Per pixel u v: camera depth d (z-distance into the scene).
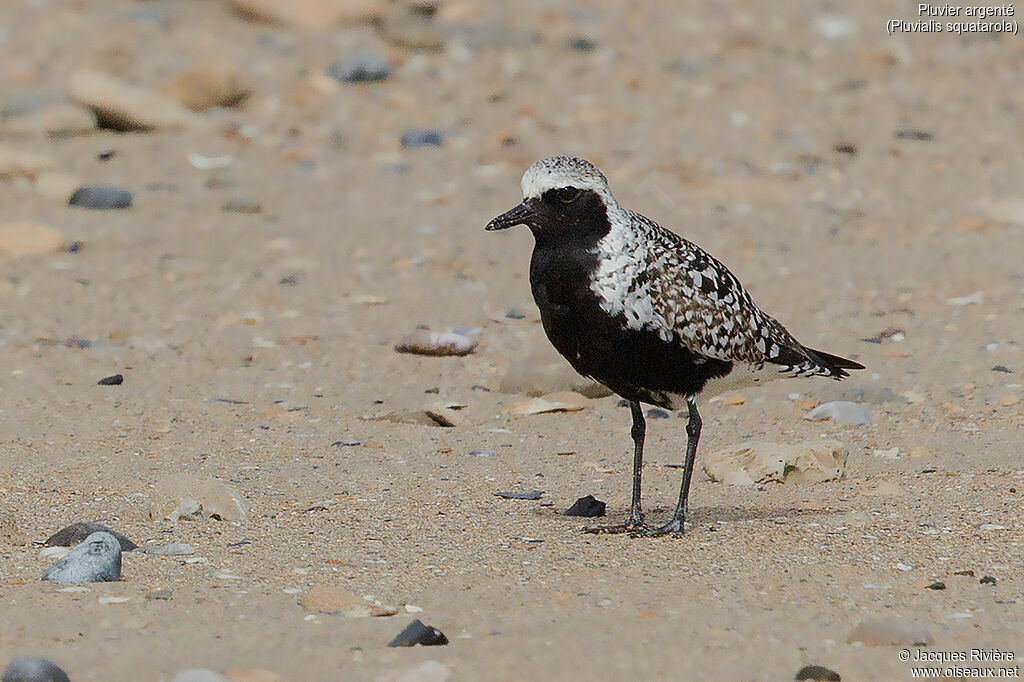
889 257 18.17
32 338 15.12
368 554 9.27
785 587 8.66
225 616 8.11
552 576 8.87
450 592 8.56
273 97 25.95
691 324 9.72
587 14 31.36
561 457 11.99
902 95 26.34
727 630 7.98
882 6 32.03
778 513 10.30
